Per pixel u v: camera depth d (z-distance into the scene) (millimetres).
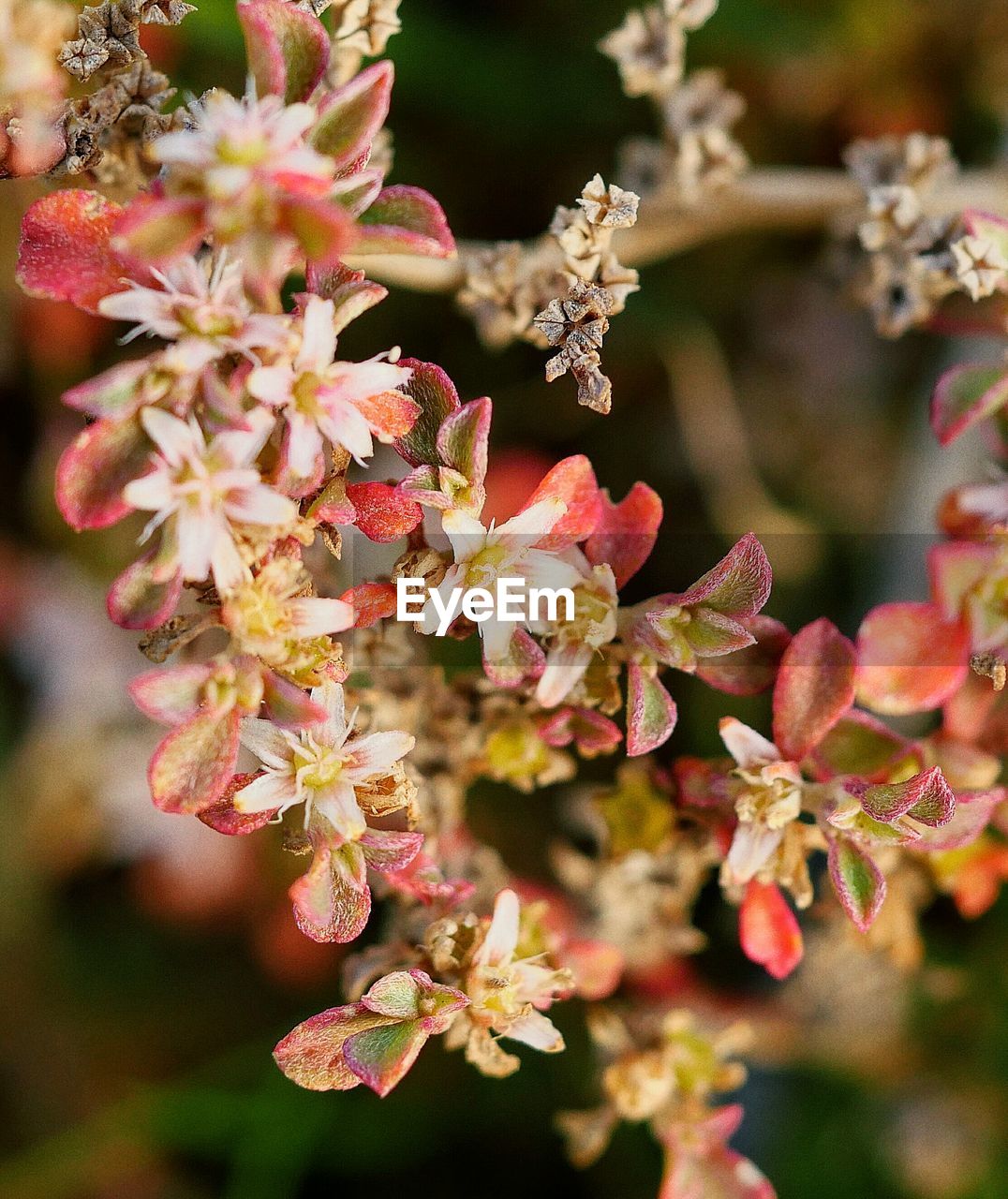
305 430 112
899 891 130
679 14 137
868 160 141
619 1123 167
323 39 113
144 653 114
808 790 120
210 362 111
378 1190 171
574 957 128
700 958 158
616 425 175
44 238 112
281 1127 157
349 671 117
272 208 108
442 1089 168
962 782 123
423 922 122
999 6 169
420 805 125
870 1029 157
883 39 172
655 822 128
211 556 111
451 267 131
